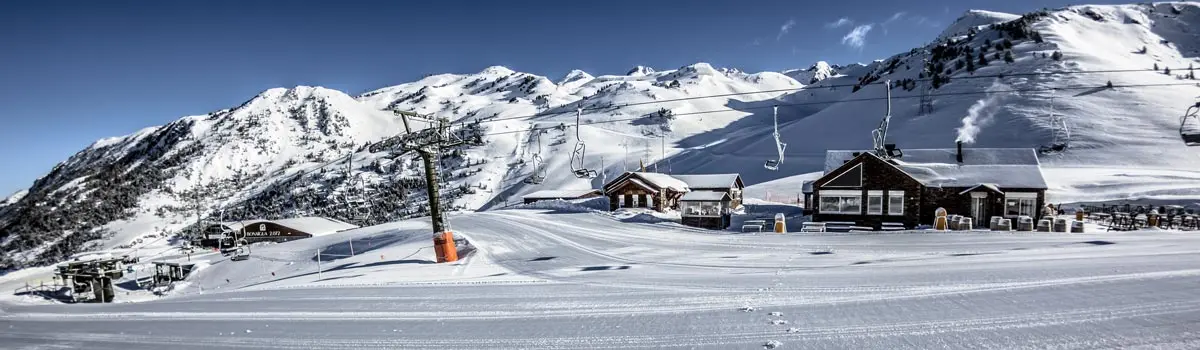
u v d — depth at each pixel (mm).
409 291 15000
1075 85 129375
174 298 16781
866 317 9492
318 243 46719
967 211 33531
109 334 11203
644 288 13875
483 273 19031
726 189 54688
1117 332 7820
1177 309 8906
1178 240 20500
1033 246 20312
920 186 34031
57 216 169000
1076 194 55375
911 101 151625
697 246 25516
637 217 40312
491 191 136875
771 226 36125
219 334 10617
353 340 9617
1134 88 119562
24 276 55125
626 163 140500
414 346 9039
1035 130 101500
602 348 8461
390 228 47250
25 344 10719
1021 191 33031
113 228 154875
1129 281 11383
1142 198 48625
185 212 173500
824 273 15086
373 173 164625
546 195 71000
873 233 27219
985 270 14008
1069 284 11367
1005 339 7789
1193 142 41250
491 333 9664
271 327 11000
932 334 8234
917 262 16641
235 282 34531
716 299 11898
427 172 24531
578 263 20938
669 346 8383
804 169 103750
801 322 9391
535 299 12859
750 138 152500
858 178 35469
